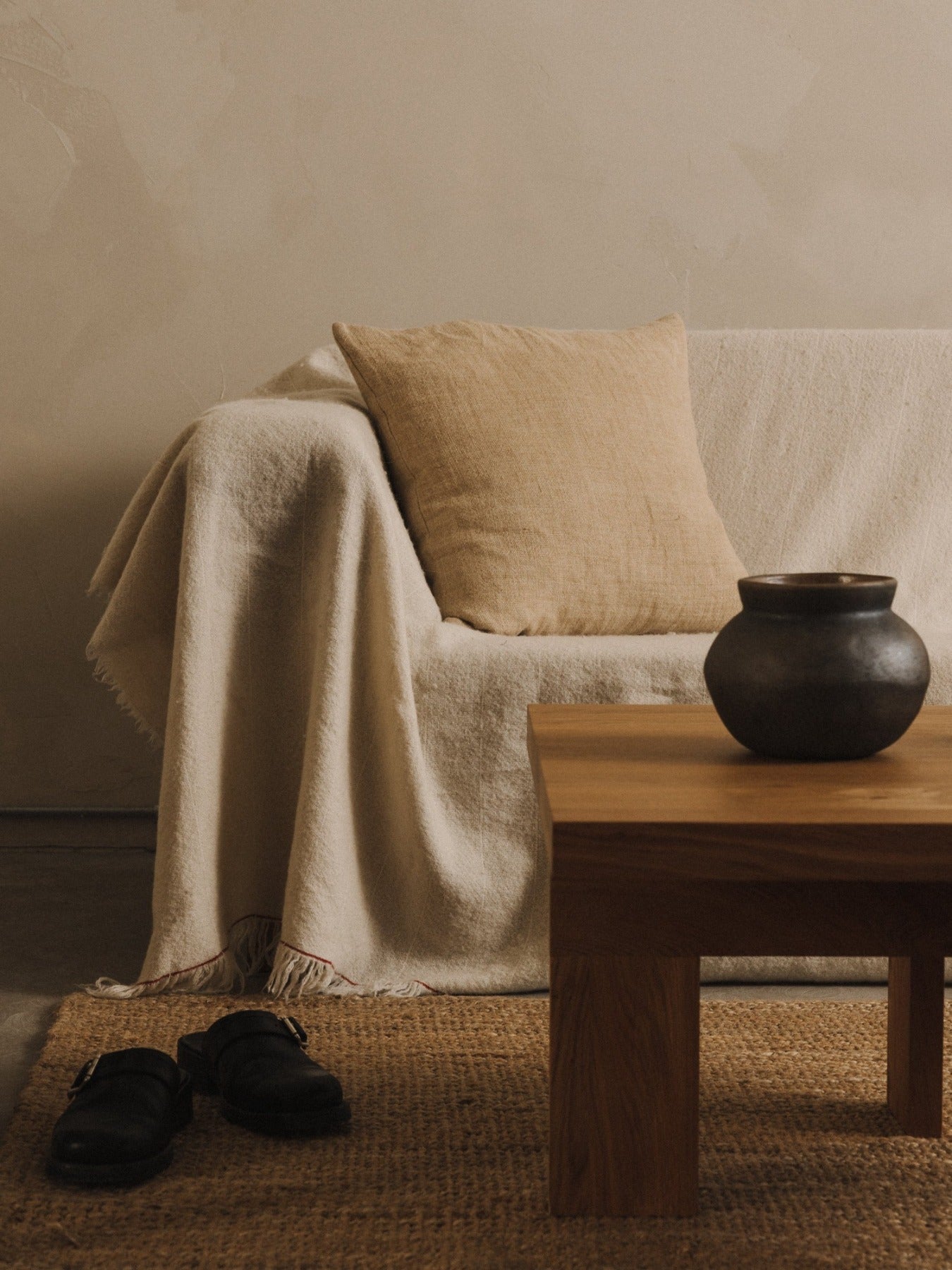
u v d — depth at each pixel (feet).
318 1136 3.55
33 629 7.06
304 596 4.86
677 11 7.10
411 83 7.02
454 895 4.78
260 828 4.99
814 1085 3.90
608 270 7.23
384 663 4.77
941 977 3.53
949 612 6.51
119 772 7.11
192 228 6.98
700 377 6.70
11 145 6.86
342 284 7.10
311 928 4.59
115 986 4.68
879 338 6.79
